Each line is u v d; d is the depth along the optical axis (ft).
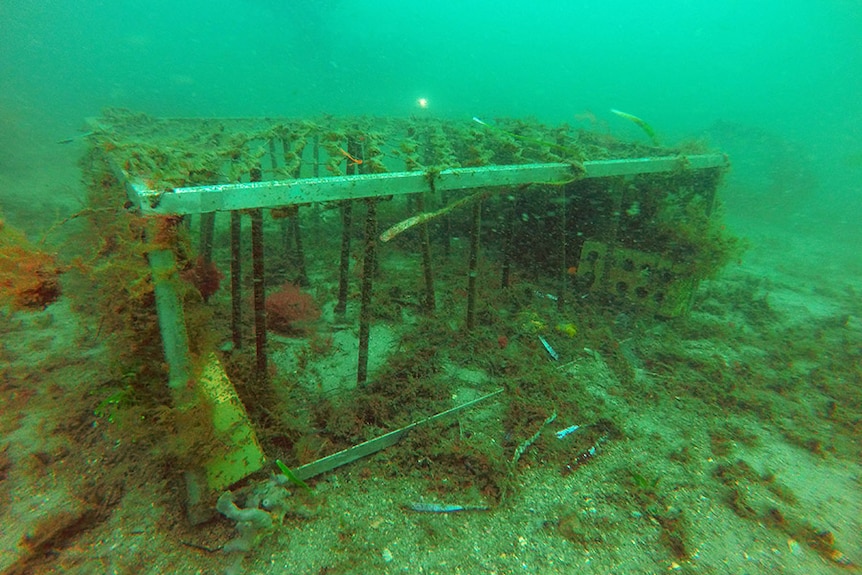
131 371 9.46
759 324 20.58
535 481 10.81
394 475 10.64
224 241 25.43
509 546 9.13
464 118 27.66
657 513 10.16
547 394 13.91
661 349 17.16
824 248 35.37
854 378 16.34
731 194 46.62
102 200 11.66
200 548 8.59
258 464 9.36
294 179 9.44
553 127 23.18
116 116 18.85
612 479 11.06
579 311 19.19
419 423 11.85
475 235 15.02
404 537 9.16
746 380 15.70
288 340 16.16
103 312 10.49
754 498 10.82
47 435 11.07
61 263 10.89
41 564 8.23
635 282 18.89
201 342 9.95
